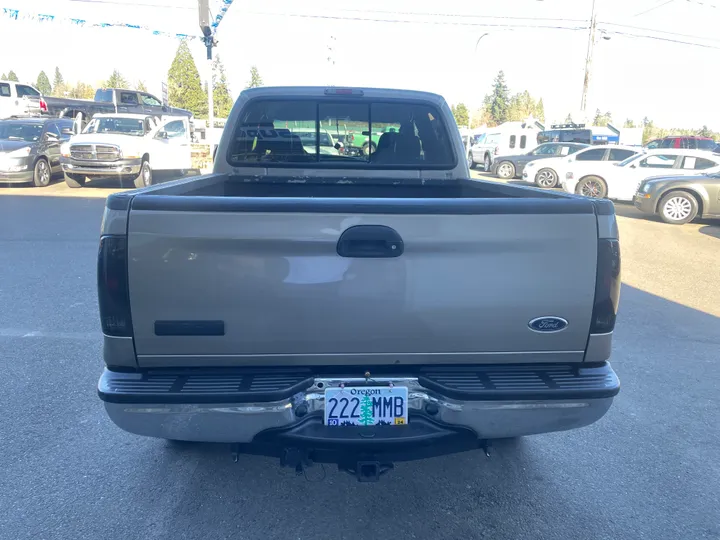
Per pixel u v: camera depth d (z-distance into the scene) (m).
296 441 2.78
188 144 20.80
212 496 3.48
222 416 2.73
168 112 32.34
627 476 3.79
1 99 26.66
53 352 5.51
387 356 2.78
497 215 2.70
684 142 31.05
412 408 2.88
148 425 2.75
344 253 2.68
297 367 2.83
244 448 2.93
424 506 3.45
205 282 2.66
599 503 3.50
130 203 2.64
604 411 2.90
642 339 6.33
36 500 3.39
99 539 3.09
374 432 2.81
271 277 2.67
